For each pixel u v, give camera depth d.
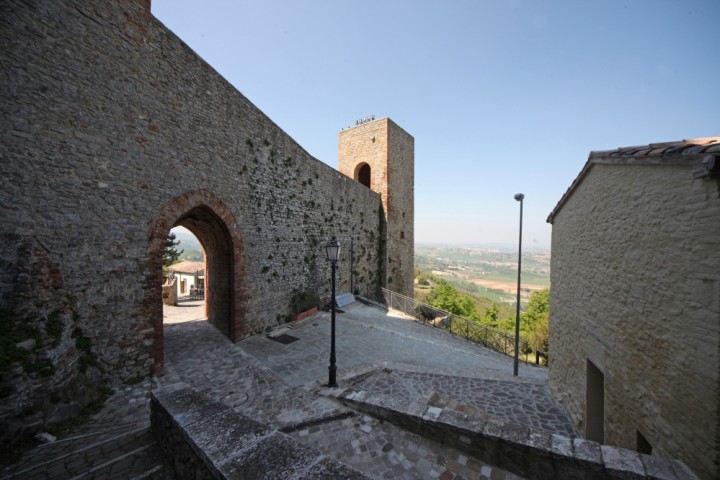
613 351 4.08
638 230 3.54
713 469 2.41
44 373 4.11
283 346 9.04
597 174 4.60
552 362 6.52
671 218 2.98
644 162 3.32
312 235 13.10
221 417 2.85
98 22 5.70
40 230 4.86
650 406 3.27
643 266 3.44
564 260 6.09
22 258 4.50
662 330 3.10
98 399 5.24
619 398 3.93
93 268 5.55
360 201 17.22
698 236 2.61
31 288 4.42
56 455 3.45
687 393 2.72
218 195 8.54
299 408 5.11
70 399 4.56
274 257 10.88
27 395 3.83
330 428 4.39
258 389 5.91
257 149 10.08
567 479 2.98
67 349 4.76
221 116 8.62
